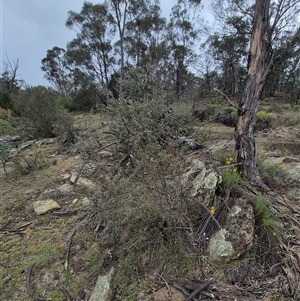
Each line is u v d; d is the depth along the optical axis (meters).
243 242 1.41
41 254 1.70
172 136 2.73
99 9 16.31
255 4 1.86
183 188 1.73
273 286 1.22
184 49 18.08
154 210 1.52
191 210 1.68
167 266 1.38
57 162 3.88
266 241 1.45
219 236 1.47
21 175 3.39
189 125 4.36
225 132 5.44
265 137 4.48
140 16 16.62
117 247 1.57
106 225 1.68
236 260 1.37
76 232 1.90
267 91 17.45
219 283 1.25
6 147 3.81
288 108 10.61
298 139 4.09
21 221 2.20
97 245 1.67
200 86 16.70
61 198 2.47
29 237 1.93
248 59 1.98
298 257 1.35
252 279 1.28
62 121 5.38
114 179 1.97
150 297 1.20
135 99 2.62
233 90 19.73
